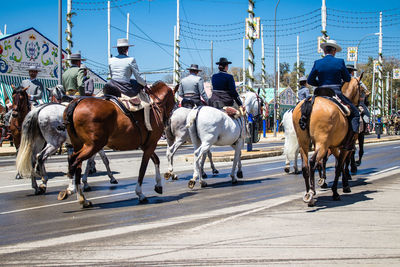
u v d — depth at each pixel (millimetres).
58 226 7527
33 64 35562
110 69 9875
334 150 10547
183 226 7375
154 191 11438
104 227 7406
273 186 12125
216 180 13609
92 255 5801
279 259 5531
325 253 5766
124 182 13141
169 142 13828
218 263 5402
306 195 8969
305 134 8969
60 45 24250
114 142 9359
